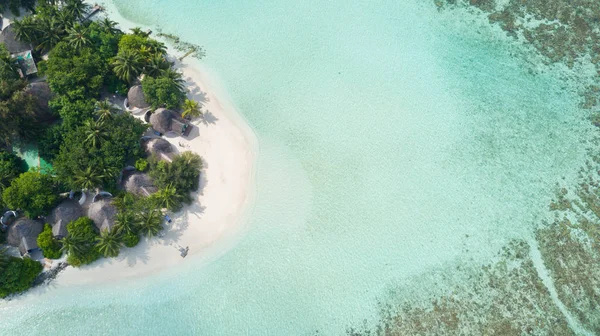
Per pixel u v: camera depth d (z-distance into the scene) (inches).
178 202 1697.8
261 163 1873.8
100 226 1624.0
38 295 1578.5
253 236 1722.4
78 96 1774.1
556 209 1798.7
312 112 2012.8
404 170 1878.7
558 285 1642.5
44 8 2020.2
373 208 1787.6
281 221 1753.2
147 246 1670.8
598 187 1851.6
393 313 1587.1
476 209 1795.0
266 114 2000.5
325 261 1678.2
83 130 1692.9
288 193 1811.0
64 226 1594.5
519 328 1565.0
